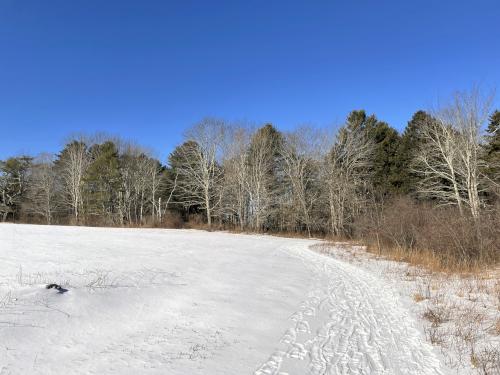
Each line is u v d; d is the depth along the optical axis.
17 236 31.00
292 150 54.00
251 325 9.40
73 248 24.05
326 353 7.66
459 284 14.51
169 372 6.49
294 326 9.48
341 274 17.81
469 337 8.52
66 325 8.39
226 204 57.31
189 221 59.06
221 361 7.08
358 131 53.03
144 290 12.17
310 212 52.12
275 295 12.80
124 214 63.19
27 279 12.98
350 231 46.03
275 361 7.18
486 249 19.11
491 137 39.66
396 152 51.69
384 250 26.78
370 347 8.02
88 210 60.56
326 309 11.22
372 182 50.75
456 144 36.88
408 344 8.21
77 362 6.73
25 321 8.17
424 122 45.00
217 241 34.00
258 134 55.91
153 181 61.00
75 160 63.84
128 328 8.72
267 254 25.69
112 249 24.36
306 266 20.41
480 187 37.84
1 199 67.38
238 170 54.62
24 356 6.75
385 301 12.24
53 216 67.12
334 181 48.81
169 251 24.47
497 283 13.95
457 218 21.33
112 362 6.80
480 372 6.75
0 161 67.31
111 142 65.81
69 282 12.64
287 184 56.72
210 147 56.75
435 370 6.86
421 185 45.09
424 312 10.77
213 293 12.53
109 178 59.97
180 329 8.84
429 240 22.89
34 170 68.25
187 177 61.31
